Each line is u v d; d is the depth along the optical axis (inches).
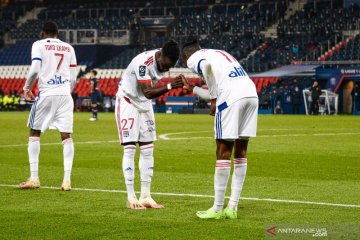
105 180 842.8
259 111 3122.5
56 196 718.5
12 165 1003.3
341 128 1905.8
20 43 4114.2
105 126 2005.4
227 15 3895.2
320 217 598.2
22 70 3969.0
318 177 873.5
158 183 815.7
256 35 3698.3
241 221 585.0
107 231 546.9
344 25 3503.9
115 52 3878.0
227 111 600.4
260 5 3902.6
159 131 1779.0
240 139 613.6
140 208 645.3
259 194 730.2
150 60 644.7
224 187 598.9
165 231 546.9
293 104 3093.0
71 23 4188.0
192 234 536.4
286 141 1450.5
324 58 3302.2
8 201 685.9
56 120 786.2
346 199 697.6
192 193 739.4
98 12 4264.3
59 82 795.4
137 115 662.5
